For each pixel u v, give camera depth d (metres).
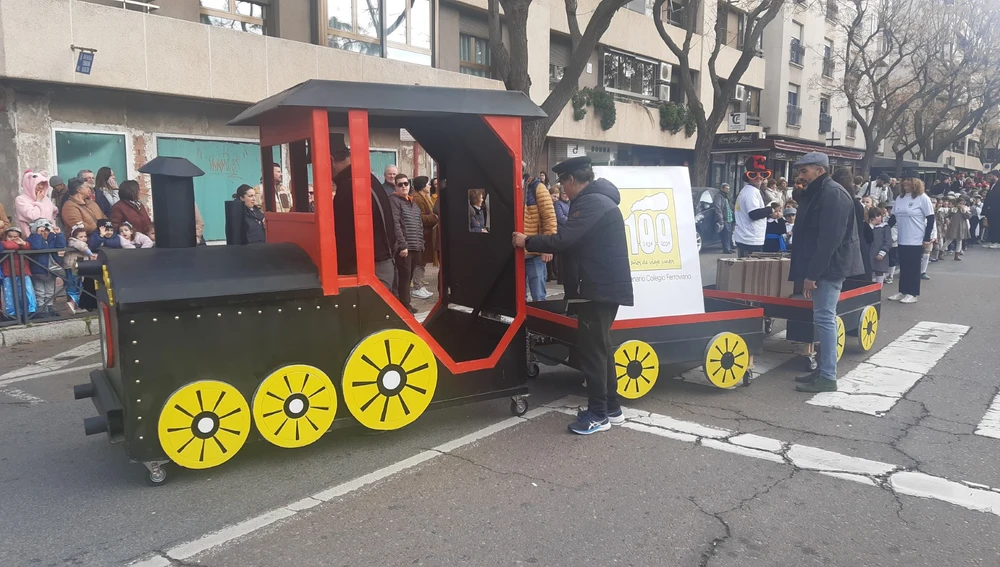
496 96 4.56
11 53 8.69
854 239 5.43
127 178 10.54
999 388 5.63
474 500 3.61
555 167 4.65
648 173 5.66
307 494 3.69
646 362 5.22
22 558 3.04
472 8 16.70
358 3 13.85
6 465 4.11
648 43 23.75
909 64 31.62
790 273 5.65
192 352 3.69
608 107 21.30
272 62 11.80
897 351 6.92
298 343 3.98
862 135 42.44
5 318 7.34
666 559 3.04
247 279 3.81
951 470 3.99
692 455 4.22
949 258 16.50
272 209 4.90
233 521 3.38
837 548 3.13
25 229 7.82
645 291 5.43
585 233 4.38
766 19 18.23
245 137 12.09
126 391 3.54
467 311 5.63
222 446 3.82
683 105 26.05
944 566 2.99
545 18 18.62
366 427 4.27
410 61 15.20
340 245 4.69
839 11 32.12
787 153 26.16
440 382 4.51
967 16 26.47
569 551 3.10
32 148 9.39
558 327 5.35
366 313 4.18
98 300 4.33
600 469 4.01
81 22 9.30
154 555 3.07
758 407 5.17
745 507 3.53
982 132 52.41
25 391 5.64
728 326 5.56
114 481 3.87
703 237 16.30
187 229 4.21
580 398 5.43
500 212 4.99
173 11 10.95
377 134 14.49
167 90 10.37
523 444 4.41
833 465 4.07
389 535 3.24
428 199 10.52
